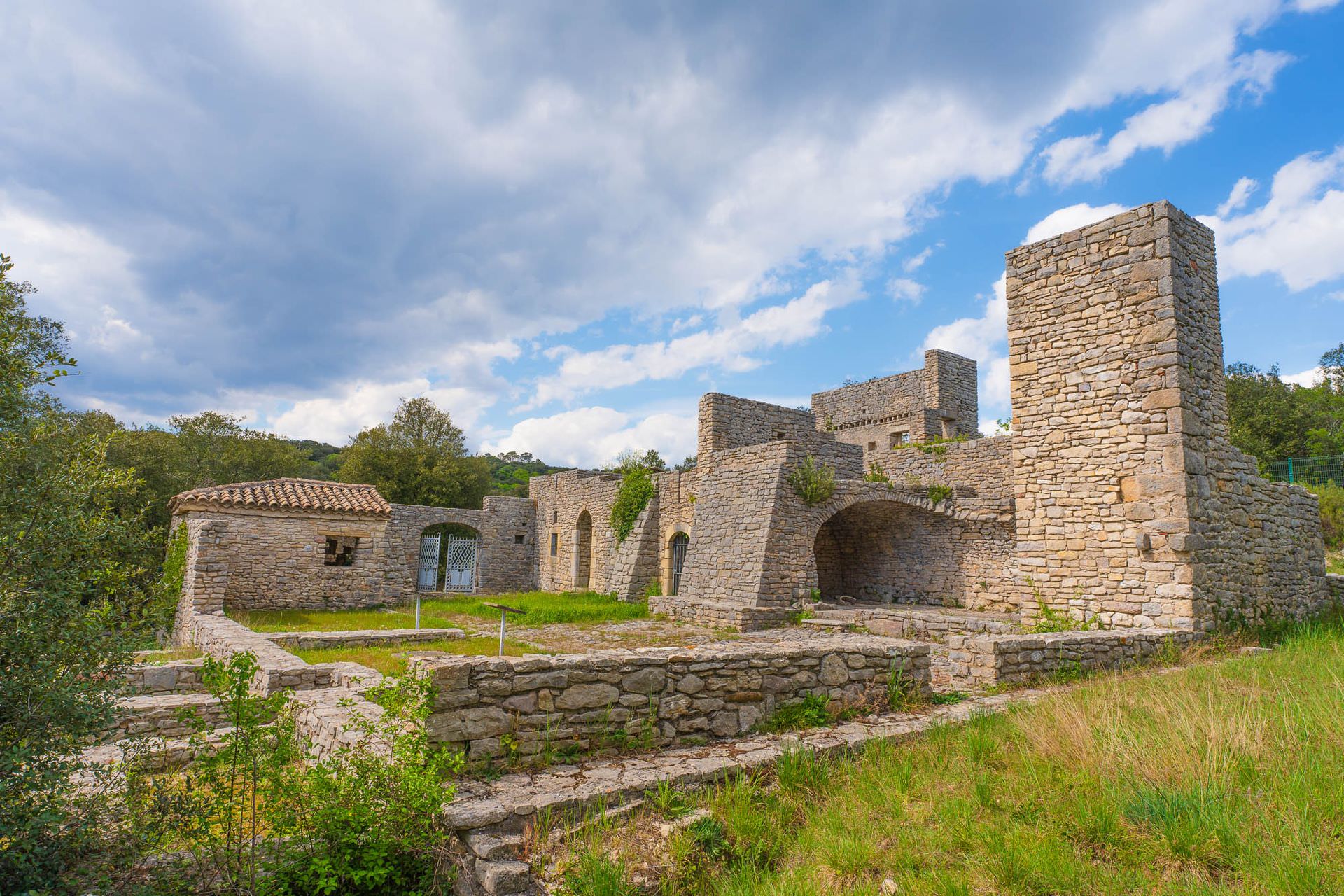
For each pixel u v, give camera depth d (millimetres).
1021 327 14078
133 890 3854
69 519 4520
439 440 48531
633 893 3672
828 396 33781
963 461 21547
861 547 24453
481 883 3738
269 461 39031
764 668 6375
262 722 4469
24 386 4684
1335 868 3354
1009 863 3613
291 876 3955
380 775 4242
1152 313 12133
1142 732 5285
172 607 5223
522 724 5074
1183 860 3631
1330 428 36812
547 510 34594
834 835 4203
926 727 6219
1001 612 18438
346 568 23047
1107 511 12391
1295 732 5090
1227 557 12133
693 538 21969
